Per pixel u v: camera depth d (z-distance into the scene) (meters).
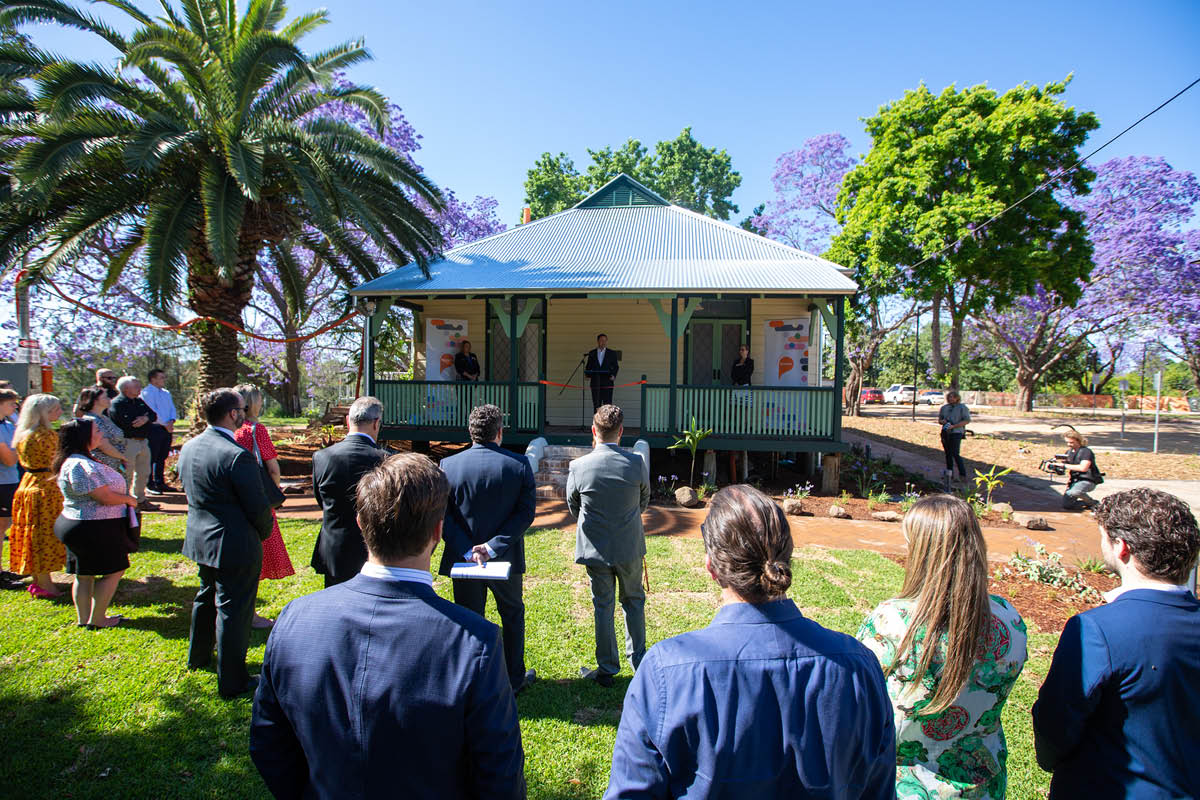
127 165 8.96
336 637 1.53
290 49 10.10
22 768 3.16
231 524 3.74
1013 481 13.28
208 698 3.83
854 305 23.69
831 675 1.43
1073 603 5.64
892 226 21.56
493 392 12.22
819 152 30.38
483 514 3.71
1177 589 1.82
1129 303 25.97
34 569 5.12
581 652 4.57
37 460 5.17
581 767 3.30
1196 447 20.05
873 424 27.00
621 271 12.61
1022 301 29.23
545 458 11.15
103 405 5.79
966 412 12.30
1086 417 33.62
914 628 1.84
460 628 1.57
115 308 18.62
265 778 1.58
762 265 12.98
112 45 10.32
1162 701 1.72
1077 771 1.85
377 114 13.14
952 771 1.86
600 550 3.92
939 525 1.86
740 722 1.38
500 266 13.50
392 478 1.62
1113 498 1.97
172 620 4.95
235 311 12.17
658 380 14.41
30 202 9.42
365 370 12.62
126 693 3.86
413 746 1.47
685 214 17.30
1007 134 20.75
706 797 1.37
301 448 13.70
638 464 3.99
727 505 1.58
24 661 4.22
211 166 10.26
